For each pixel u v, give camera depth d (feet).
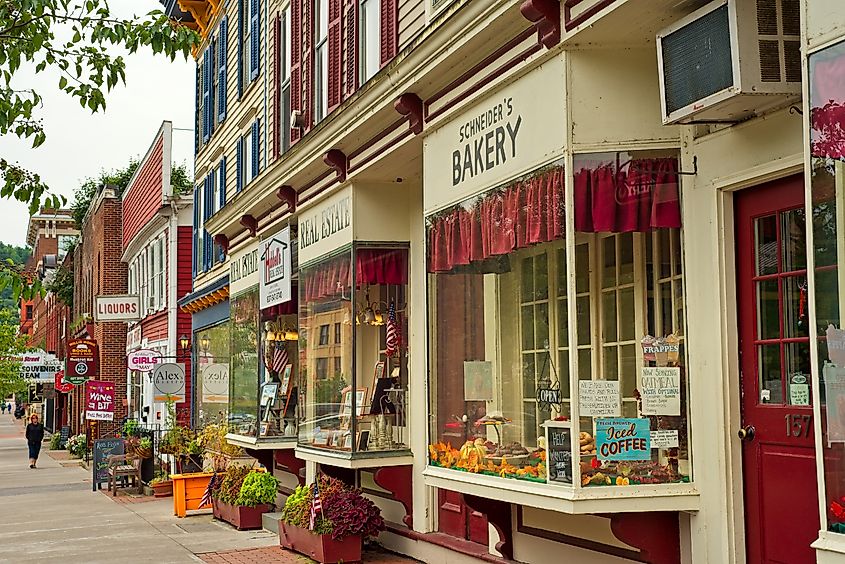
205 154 77.41
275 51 51.19
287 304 49.16
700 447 23.27
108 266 129.49
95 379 124.77
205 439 67.72
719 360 22.63
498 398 27.40
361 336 38.68
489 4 26.22
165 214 96.32
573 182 23.99
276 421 49.88
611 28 23.08
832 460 16.72
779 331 21.70
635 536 23.81
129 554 43.80
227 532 49.47
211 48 74.64
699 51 20.89
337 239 40.81
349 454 37.93
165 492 70.49
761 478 22.06
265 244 52.11
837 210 16.71
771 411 21.80
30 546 48.01
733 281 22.80
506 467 26.78
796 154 20.65
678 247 24.32
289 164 44.45
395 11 35.70
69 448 142.00
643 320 24.17
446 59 29.07
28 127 29.84
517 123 26.40
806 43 17.37
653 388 23.95
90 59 29.78
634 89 24.20
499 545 31.07
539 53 25.05
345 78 40.63
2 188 29.84
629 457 23.66
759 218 22.35
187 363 94.43
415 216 39.37
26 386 231.09
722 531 22.45
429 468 31.22
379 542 40.83
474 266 28.81
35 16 28.55
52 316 222.89
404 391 39.09
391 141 34.99
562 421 24.03
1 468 114.93
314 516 38.19
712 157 23.04
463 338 29.40
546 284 25.11
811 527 20.65
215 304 74.49
